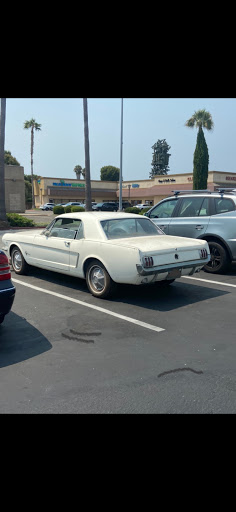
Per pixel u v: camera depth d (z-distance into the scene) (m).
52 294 6.60
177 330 4.91
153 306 5.92
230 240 8.02
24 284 7.32
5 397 3.35
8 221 22.66
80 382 3.60
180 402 3.27
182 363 3.99
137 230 6.75
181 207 8.98
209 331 4.89
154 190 53.78
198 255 6.27
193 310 5.73
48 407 3.19
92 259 6.35
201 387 3.51
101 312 5.62
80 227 6.64
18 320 5.28
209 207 8.48
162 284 7.25
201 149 34.47
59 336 4.71
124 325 5.08
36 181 68.31
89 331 4.87
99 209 48.28
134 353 4.23
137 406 3.21
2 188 21.64
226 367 3.91
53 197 63.38
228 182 47.91
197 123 37.97
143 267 5.50
